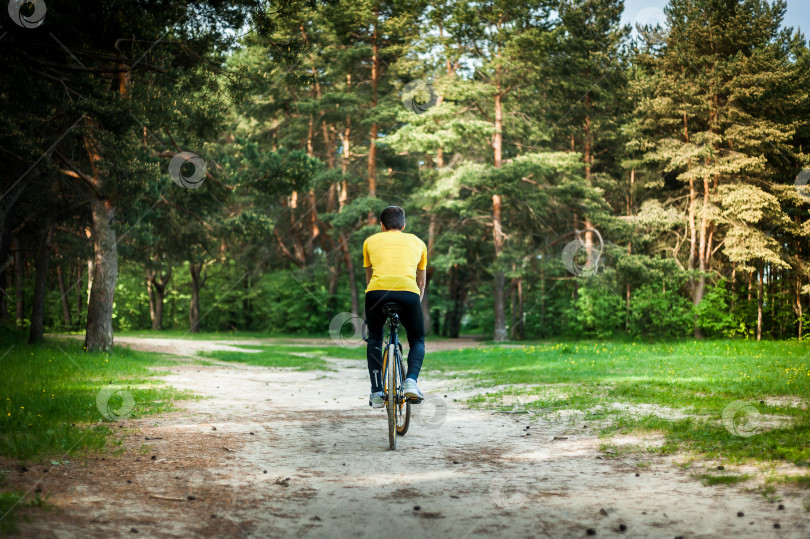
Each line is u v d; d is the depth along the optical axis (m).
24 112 12.33
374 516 3.35
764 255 25.56
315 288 47.31
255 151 20.08
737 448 4.80
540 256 35.38
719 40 27.45
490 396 9.05
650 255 32.62
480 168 30.59
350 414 7.56
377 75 38.00
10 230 18.70
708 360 13.63
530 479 4.15
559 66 31.50
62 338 22.75
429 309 45.44
